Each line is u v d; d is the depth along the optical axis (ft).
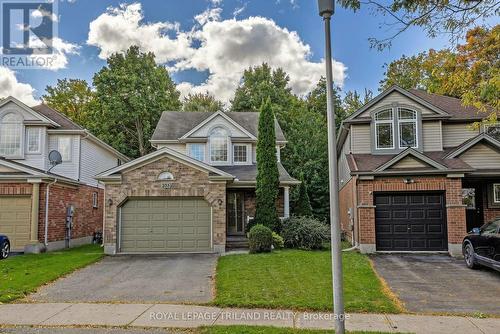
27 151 66.13
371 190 50.47
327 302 25.98
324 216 92.38
